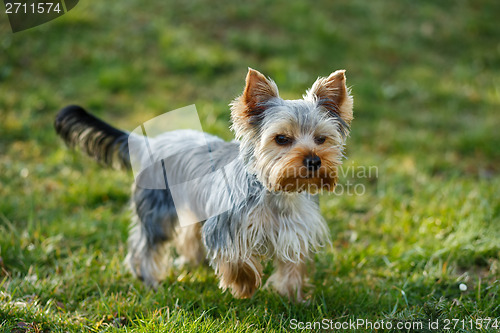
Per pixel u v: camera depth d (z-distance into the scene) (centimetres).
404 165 665
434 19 1162
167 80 860
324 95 359
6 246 436
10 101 759
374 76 932
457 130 789
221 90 841
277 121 334
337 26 1074
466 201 534
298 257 368
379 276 434
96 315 365
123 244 475
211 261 383
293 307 372
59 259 445
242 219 354
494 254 450
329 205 554
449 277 420
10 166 614
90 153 448
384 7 1178
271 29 1038
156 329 328
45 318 343
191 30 992
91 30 949
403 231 498
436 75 970
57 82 831
